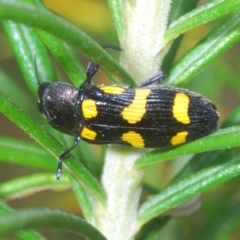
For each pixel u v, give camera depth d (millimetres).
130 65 53
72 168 50
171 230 73
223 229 66
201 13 48
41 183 62
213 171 52
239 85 80
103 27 89
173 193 53
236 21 51
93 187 52
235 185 72
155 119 54
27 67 58
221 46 52
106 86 57
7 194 62
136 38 52
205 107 54
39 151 61
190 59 53
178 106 54
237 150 53
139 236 60
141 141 53
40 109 59
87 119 56
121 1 53
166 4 52
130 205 55
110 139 54
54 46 51
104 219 55
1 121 113
